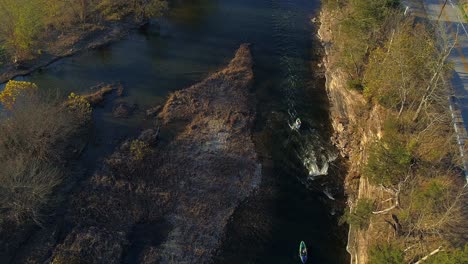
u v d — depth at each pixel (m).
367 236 42.94
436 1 69.94
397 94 49.62
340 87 62.19
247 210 51.56
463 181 40.91
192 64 74.44
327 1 76.25
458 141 44.84
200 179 54.62
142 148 56.84
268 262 46.59
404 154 39.50
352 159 56.81
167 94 68.00
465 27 62.97
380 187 43.59
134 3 88.94
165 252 46.75
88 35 80.56
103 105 65.31
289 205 52.50
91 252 45.25
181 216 50.47
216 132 61.25
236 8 89.81
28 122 53.81
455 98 50.66
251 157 57.97
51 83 69.19
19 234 46.69
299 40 79.75
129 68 73.38
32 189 47.88
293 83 70.12
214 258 46.75
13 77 70.31
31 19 73.81
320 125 63.12
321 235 49.47
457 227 36.66
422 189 39.12
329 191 54.34
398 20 55.25
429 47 48.28
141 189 52.53
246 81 69.94
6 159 51.75
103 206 50.03
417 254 36.47
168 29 83.81
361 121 56.41
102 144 58.78
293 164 57.44
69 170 54.56
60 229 47.66
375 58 53.38
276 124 63.03
